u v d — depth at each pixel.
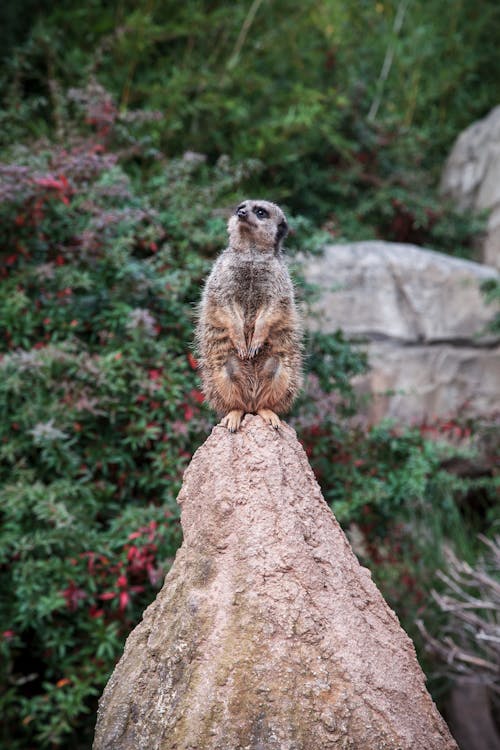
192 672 3.00
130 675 3.23
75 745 6.00
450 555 7.11
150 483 6.02
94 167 6.55
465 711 6.96
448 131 12.52
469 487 7.93
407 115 12.31
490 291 8.88
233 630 3.04
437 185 12.43
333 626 3.06
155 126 9.23
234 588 3.12
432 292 9.25
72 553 5.56
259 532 3.20
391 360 8.91
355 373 7.03
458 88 12.73
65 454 5.67
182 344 6.36
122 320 6.02
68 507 5.62
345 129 11.35
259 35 11.06
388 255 9.30
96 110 7.39
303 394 6.33
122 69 9.85
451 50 12.70
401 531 7.54
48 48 9.30
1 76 9.41
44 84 9.69
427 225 11.19
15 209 6.15
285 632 3.01
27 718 5.52
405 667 3.14
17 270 6.37
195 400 6.02
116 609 5.68
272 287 3.86
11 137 8.05
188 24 10.25
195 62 10.51
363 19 12.70
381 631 3.21
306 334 6.68
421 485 6.27
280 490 3.31
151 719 3.05
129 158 8.19
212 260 6.65
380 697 2.96
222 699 2.92
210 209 7.05
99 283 6.36
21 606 5.38
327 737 2.86
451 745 3.04
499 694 7.13
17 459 5.99
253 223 3.84
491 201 11.14
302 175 10.70
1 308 6.13
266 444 3.42
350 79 11.63
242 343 3.79
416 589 7.33
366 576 3.35
